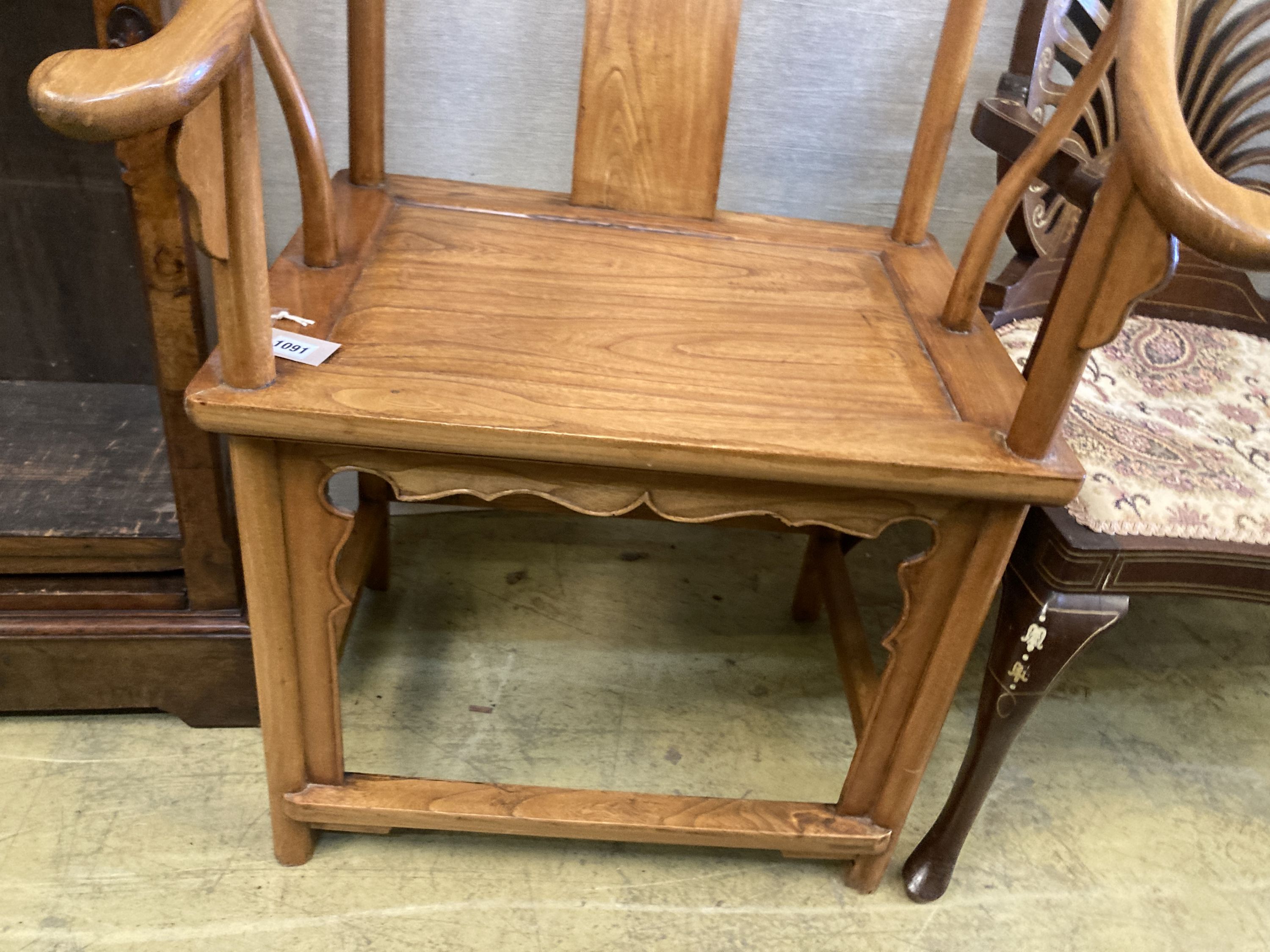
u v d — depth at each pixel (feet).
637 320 2.81
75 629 3.31
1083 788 3.96
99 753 3.52
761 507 2.54
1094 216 2.06
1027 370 2.77
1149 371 3.59
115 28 2.48
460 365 2.46
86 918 3.00
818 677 4.29
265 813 3.40
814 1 3.82
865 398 2.56
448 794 3.08
